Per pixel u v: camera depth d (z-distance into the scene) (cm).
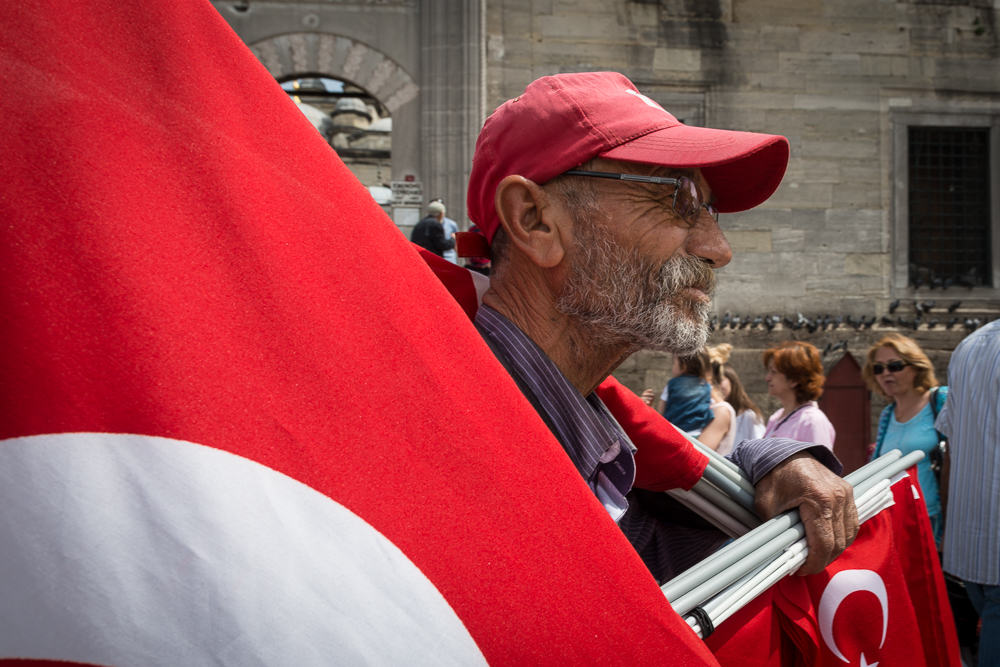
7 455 39
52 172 42
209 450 43
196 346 44
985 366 212
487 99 763
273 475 45
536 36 764
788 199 779
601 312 85
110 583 39
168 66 49
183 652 40
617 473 96
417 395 53
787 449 112
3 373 40
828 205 782
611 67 768
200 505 42
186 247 46
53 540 39
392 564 47
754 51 778
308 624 43
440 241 682
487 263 445
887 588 109
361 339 52
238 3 758
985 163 816
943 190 826
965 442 217
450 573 49
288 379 47
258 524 43
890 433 305
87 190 43
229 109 52
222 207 48
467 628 49
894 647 108
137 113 47
